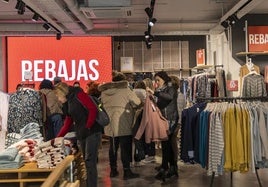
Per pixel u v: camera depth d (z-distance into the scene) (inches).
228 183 228.2
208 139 189.6
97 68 482.6
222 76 375.6
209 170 188.5
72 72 478.9
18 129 188.7
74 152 163.3
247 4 324.8
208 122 190.2
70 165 106.8
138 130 223.0
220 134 186.1
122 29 490.0
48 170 136.1
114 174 252.4
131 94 238.1
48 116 246.8
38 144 152.3
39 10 336.2
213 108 194.5
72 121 184.5
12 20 438.6
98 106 185.5
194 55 516.1
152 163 298.4
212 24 452.1
